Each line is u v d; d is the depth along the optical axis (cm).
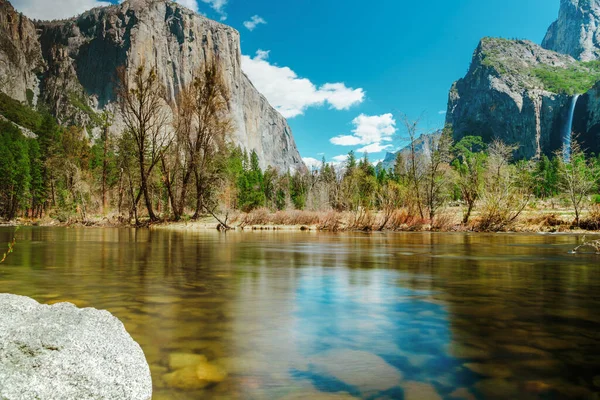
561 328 350
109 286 558
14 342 238
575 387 229
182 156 3416
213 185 3291
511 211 2575
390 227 2581
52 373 217
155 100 3112
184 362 268
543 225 2469
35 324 266
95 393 213
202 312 408
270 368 258
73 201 4100
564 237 1906
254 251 1156
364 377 244
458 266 816
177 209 3400
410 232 2473
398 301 466
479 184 2683
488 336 327
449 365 264
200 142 3183
